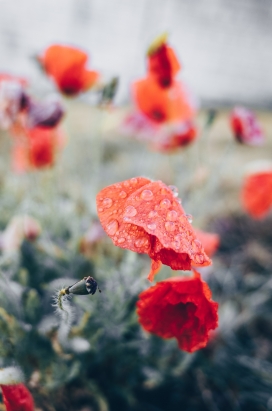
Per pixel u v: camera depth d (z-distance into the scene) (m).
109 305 0.40
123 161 0.90
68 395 0.41
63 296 0.27
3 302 0.38
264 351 0.53
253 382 0.48
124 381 0.43
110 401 0.43
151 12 1.73
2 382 0.29
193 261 0.26
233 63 1.93
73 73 0.45
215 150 1.04
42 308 0.40
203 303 0.29
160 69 0.42
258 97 2.02
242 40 1.91
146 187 0.27
